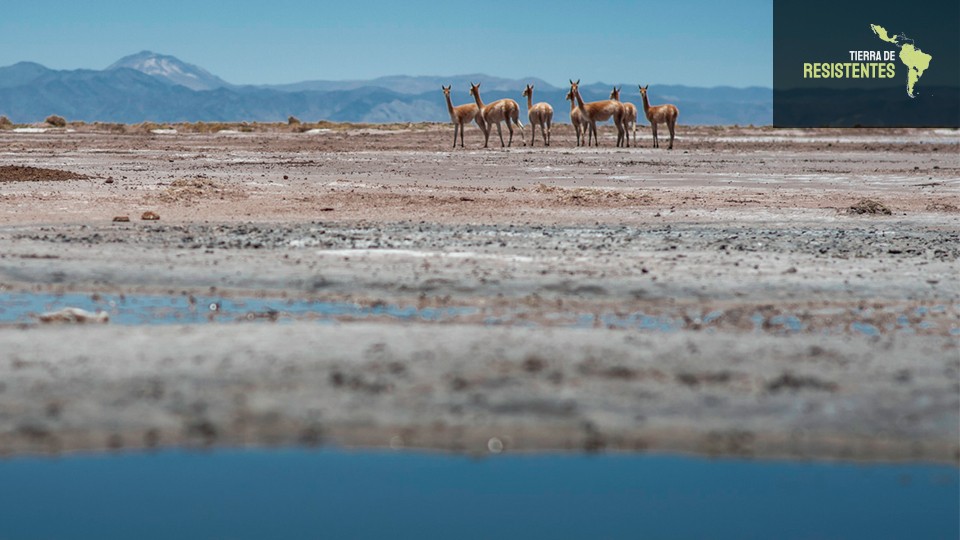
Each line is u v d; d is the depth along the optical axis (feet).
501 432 55.01
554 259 102.83
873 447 54.34
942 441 54.95
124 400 57.21
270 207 148.05
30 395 57.41
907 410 57.82
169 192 155.84
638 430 55.36
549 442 54.34
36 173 181.57
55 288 89.25
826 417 56.95
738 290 89.30
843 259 105.60
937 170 236.84
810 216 145.18
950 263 104.12
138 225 125.90
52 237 112.88
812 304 85.87
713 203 160.25
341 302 85.20
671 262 101.60
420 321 78.02
